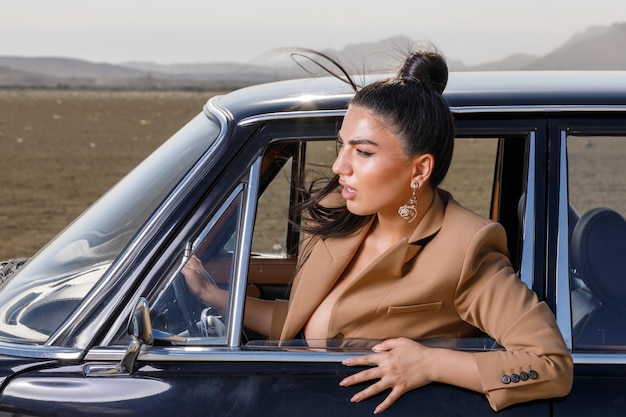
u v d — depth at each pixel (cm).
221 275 262
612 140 284
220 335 260
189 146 291
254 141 270
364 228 277
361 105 257
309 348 262
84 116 7269
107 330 259
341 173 262
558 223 266
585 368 260
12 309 273
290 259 367
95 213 299
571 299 265
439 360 252
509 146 309
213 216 263
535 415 254
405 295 264
